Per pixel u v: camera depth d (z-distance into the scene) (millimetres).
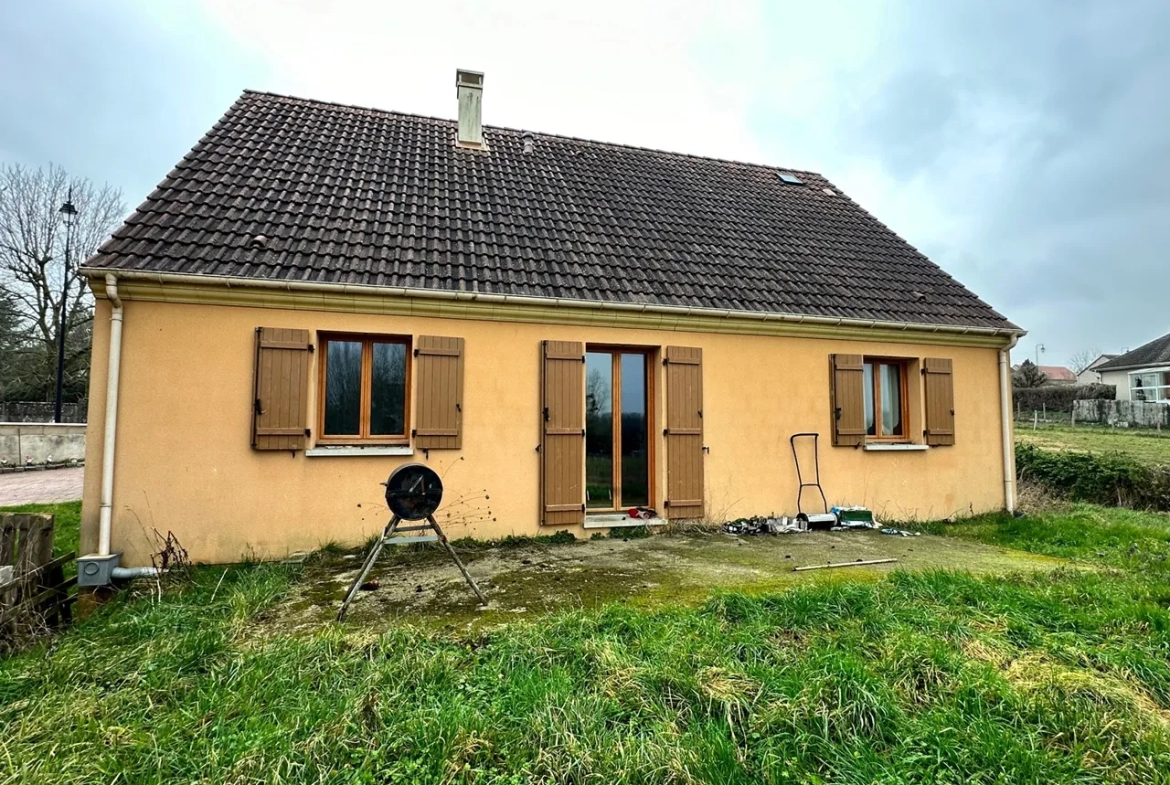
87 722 2635
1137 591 4504
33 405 25016
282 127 8406
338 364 6207
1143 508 9375
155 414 5418
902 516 8062
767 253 8789
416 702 2793
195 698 2869
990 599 4180
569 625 3660
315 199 6988
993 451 8625
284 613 4066
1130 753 2535
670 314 7066
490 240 7211
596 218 8438
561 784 2285
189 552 5434
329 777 2277
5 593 3816
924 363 8273
